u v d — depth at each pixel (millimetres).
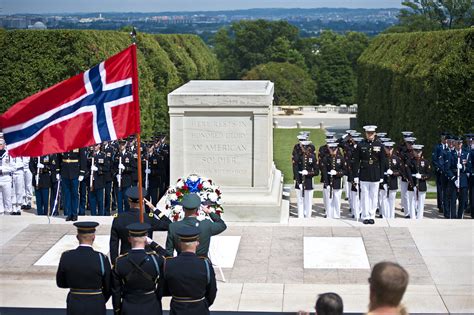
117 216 13414
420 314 14344
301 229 20391
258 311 14547
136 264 11141
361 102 63438
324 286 15969
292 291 15688
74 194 21734
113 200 25500
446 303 14859
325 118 78375
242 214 21312
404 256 17875
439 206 26375
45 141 12914
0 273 16812
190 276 11008
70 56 38344
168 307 14836
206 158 21609
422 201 24500
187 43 66062
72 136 13016
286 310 14609
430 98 36656
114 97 13148
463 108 34875
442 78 34938
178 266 11047
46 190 23656
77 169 21719
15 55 37969
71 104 12984
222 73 126750
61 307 14781
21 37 38031
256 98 21188
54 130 12945
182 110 21406
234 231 20172
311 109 87438
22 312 14453
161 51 51156
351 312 14453
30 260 17719
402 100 43625
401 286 7000
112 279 11352
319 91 104688
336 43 123250
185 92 21578
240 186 21625
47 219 21516
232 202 21297
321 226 20719
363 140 21766
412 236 19531
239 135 21453
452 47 36812
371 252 18234
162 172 25859
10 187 24453
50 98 12914
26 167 26031
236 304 14969
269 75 91812
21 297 15344
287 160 44219
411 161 24531
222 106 21297
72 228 20516
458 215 25031
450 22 100938
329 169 24141
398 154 24812
